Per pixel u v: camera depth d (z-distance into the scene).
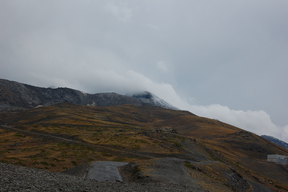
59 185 24.66
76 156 99.31
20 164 78.00
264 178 121.44
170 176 47.72
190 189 35.31
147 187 32.41
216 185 48.50
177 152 116.06
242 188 68.19
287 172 172.88
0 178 22.31
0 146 121.25
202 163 78.25
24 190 19.42
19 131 172.25
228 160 129.12
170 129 180.00
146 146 126.69
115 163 75.62
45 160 87.62
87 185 27.95
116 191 26.52
